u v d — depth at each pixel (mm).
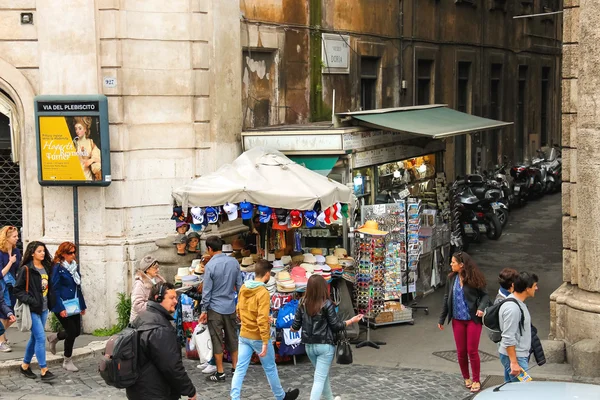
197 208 10781
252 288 8836
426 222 14930
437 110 16922
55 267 10258
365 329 12555
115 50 12289
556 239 19391
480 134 24891
